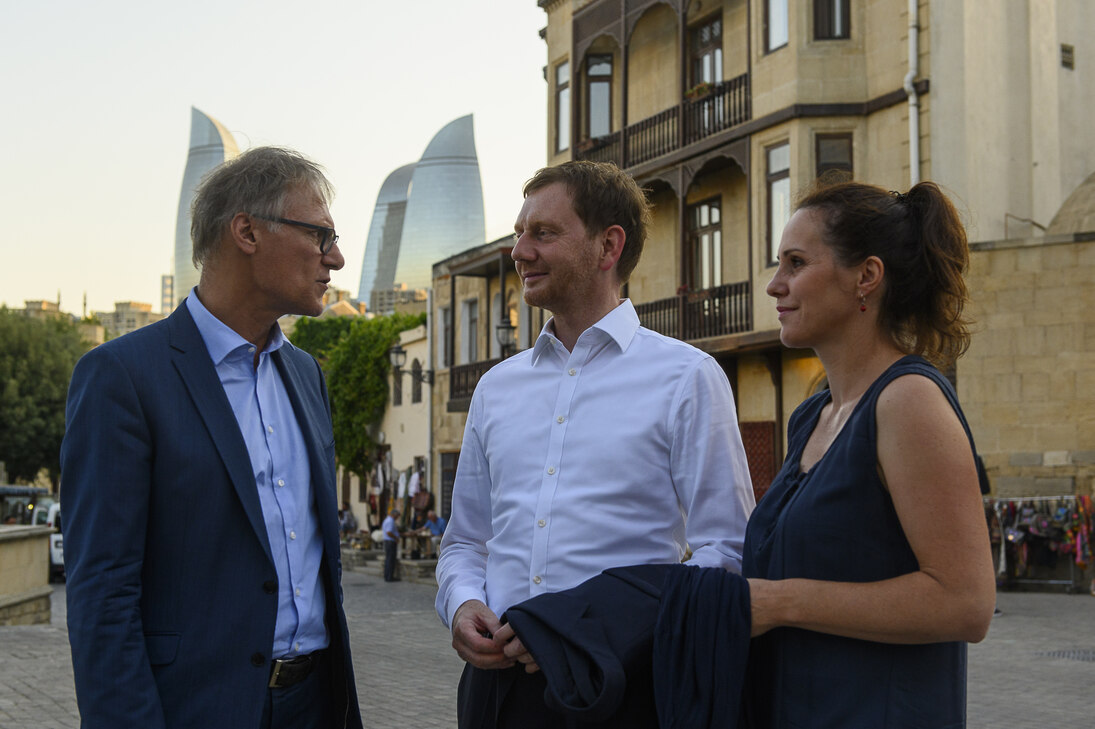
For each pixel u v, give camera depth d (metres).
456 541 3.14
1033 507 16.73
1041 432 16.91
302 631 2.79
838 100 18.28
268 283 2.78
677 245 22.38
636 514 2.74
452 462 31.41
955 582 2.09
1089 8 20.84
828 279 2.40
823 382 18.27
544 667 2.41
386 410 36.97
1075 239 16.86
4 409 48.41
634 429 2.77
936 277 2.39
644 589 2.53
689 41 22.19
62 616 17.39
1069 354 16.84
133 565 2.51
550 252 2.88
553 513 2.76
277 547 2.77
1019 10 19.34
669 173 21.41
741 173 20.39
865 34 18.33
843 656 2.22
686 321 20.67
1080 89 20.62
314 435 2.94
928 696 2.17
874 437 2.22
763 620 2.26
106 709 2.38
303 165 2.84
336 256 2.88
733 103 19.98
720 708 2.26
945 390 2.20
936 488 2.12
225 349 2.78
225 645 2.58
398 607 18.67
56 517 29.88
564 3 25.36
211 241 2.80
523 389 2.97
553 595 2.53
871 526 2.21
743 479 2.79
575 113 24.70
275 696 2.71
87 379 2.59
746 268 20.20
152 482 2.59
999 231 18.53
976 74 18.28
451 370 31.02
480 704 2.74
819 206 2.45
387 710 8.56
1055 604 14.99
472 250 29.05
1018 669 9.81
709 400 2.77
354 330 37.81
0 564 14.40
